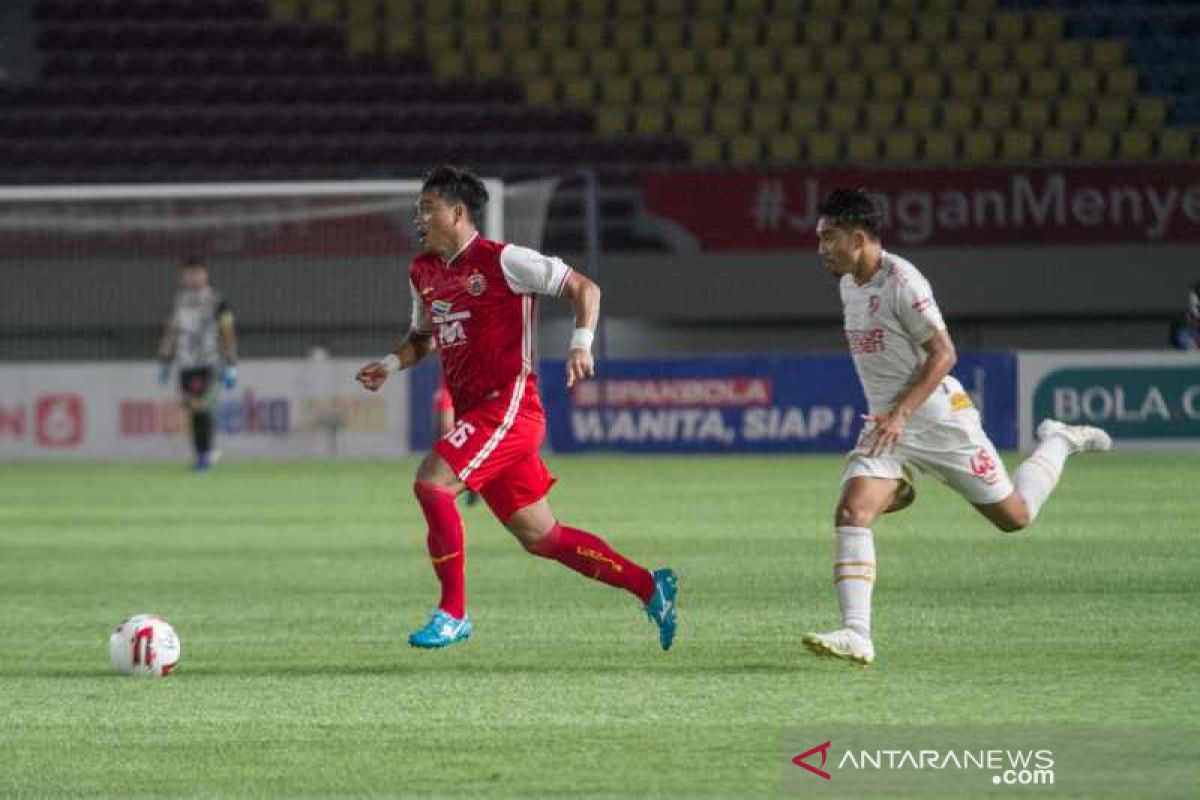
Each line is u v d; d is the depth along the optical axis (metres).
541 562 39.81
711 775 19.02
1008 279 88.62
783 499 55.19
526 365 26.06
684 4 103.12
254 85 98.81
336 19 103.19
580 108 97.88
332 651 28.02
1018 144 96.38
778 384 77.31
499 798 18.14
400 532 47.47
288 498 58.44
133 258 89.38
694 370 77.62
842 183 89.06
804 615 31.31
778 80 99.38
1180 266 88.75
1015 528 27.33
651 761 19.70
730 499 55.34
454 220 25.66
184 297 71.25
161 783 18.95
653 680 24.81
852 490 25.28
